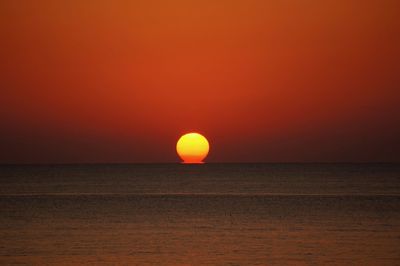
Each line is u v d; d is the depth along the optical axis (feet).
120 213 358.02
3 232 269.44
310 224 299.58
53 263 194.70
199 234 262.06
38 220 319.06
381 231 271.08
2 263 194.70
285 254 210.38
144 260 200.03
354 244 231.50
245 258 203.10
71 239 247.09
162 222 308.60
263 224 298.97
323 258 202.18
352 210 378.73
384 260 197.77
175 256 207.00
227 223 304.71
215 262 196.44
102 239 246.27
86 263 194.70
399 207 399.65
